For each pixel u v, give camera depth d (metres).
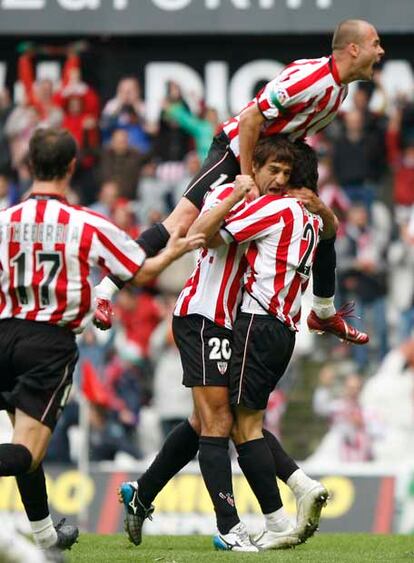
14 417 19.52
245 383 22.08
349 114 51.84
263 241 22.11
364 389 47.34
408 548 23.88
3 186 52.22
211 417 22.28
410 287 49.44
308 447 46.50
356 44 22.95
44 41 53.34
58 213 18.55
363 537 27.23
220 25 50.94
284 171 22.38
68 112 52.72
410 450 46.16
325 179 50.88
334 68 23.06
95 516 41.81
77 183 52.22
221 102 53.22
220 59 53.22
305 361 48.03
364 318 48.84
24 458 18.20
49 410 18.55
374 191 51.16
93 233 18.58
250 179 21.22
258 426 22.52
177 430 23.23
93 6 51.31
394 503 41.59
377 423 46.69
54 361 18.52
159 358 46.69
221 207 21.31
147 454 45.69
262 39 53.00
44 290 18.47
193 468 41.09
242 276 22.45
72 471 42.62
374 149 51.94
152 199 51.53
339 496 41.88
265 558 20.31
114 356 46.88
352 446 46.34
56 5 51.34
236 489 40.16
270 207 21.98
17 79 54.09
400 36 52.47
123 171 51.66
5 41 53.56
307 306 48.16
